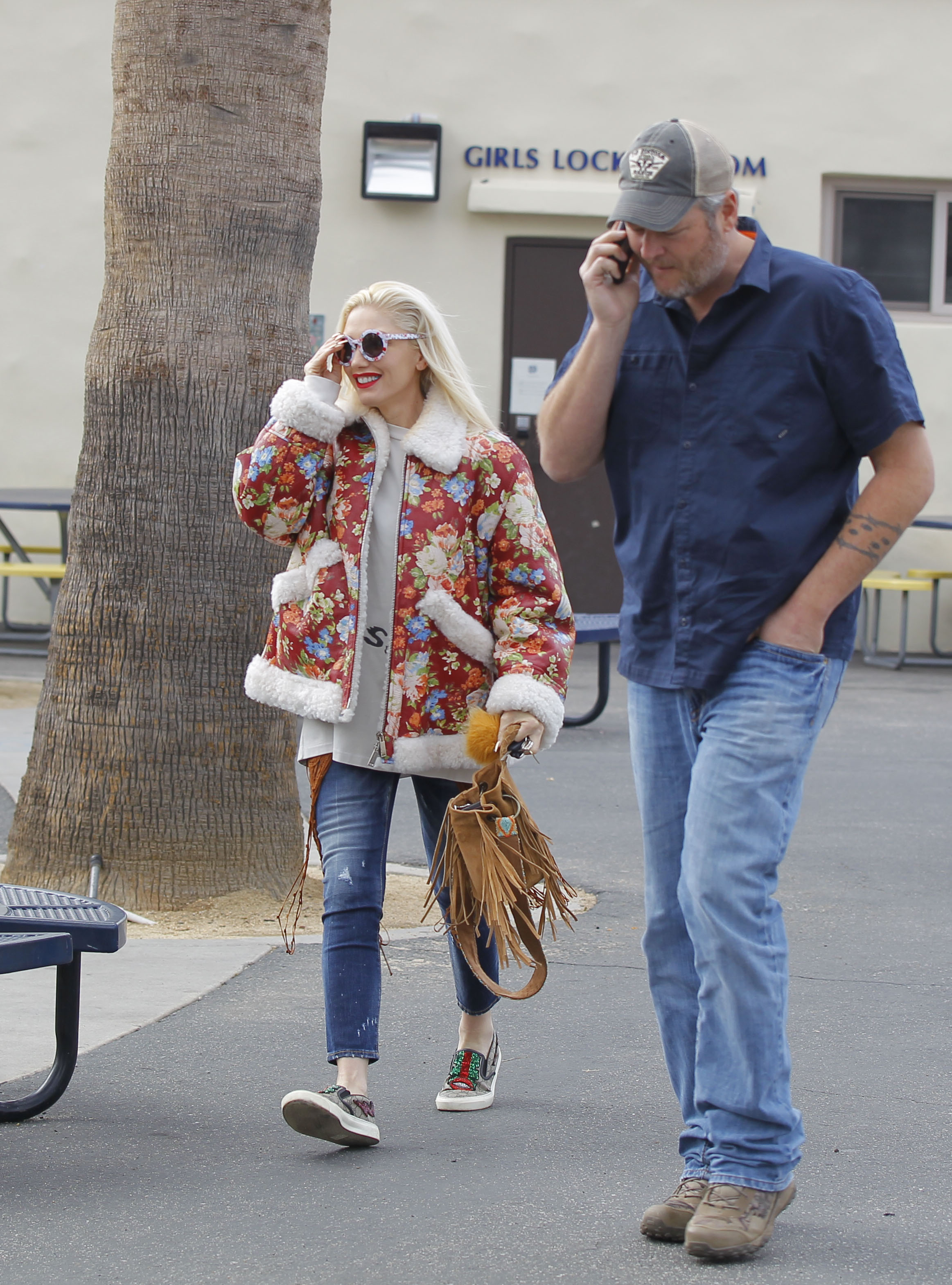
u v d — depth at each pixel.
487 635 14.20
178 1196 12.87
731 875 11.57
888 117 54.47
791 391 11.71
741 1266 11.57
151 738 22.19
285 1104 13.35
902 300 55.91
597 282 11.94
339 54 53.47
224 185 21.98
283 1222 12.34
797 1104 15.24
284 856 23.06
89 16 53.22
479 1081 15.15
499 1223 12.34
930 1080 15.94
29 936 13.64
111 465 22.06
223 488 22.12
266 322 22.31
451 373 14.20
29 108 53.38
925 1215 12.60
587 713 41.94
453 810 13.59
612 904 23.48
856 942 21.55
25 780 22.88
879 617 55.72
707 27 53.97
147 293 21.98
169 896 22.09
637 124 54.03
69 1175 13.32
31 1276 11.37
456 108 53.78
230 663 22.41
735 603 11.86
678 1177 13.34
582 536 54.97
